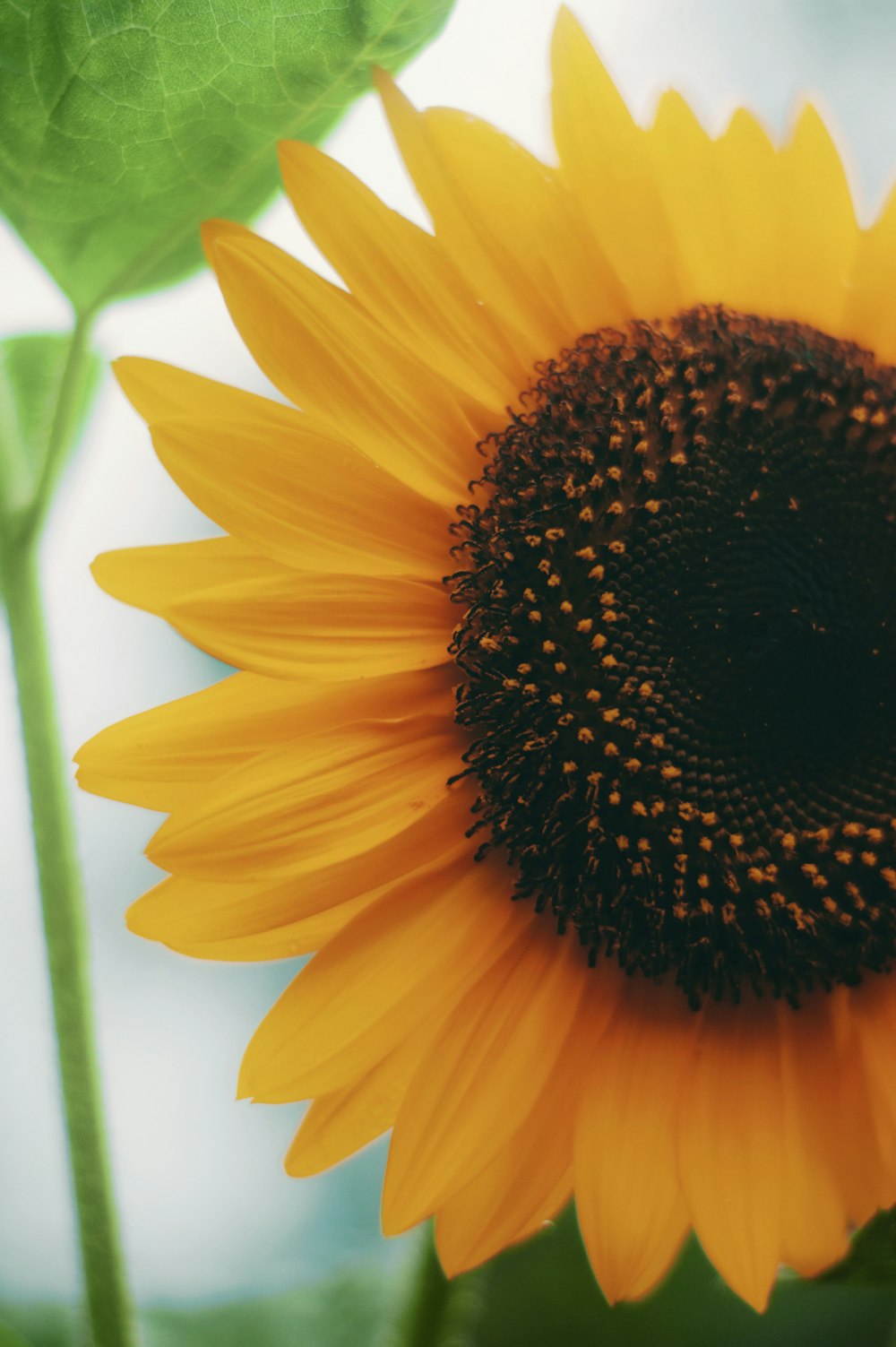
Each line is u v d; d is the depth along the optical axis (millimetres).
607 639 333
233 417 317
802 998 331
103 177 318
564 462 338
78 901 321
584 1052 323
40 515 323
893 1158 313
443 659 322
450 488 328
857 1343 365
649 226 354
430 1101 312
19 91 308
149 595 316
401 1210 304
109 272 327
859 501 350
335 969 314
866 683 340
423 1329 335
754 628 335
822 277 365
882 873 333
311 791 312
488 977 321
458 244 337
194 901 307
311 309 317
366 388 321
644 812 325
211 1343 385
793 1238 308
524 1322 363
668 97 360
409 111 331
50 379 356
